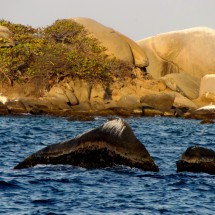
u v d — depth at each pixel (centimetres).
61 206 5559
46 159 7150
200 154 7075
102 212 5409
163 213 5434
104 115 18850
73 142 7125
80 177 6656
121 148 7044
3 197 5816
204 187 6397
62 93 19862
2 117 17225
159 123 16688
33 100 19200
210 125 16388
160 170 7238
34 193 5984
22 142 10275
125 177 6725
